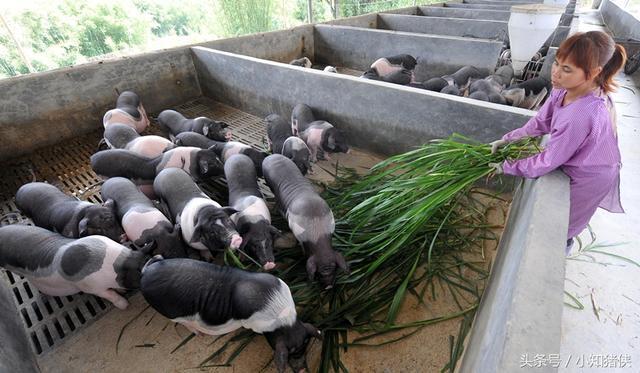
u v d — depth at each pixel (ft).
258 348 6.06
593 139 4.54
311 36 18.54
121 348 6.11
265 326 5.46
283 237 8.18
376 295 6.56
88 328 6.43
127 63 13.11
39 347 6.14
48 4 29.30
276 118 11.39
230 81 13.79
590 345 6.01
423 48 15.17
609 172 4.91
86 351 6.08
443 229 7.66
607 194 5.50
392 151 10.25
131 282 6.43
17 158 11.53
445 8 22.53
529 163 5.15
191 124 11.75
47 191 8.17
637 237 7.84
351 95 10.19
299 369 5.57
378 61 15.08
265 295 5.50
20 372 3.79
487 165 6.76
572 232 6.06
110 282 6.29
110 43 32.81
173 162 9.39
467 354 5.04
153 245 6.93
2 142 11.15
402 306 6.49
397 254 7.13
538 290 3.07
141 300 6.92
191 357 5.95
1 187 10.16
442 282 6.85
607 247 7.63
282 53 17.69
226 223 6.89
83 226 6.99
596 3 40.06
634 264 7.25
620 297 6.70
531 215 4.06
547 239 3.62
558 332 2.75
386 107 9.61
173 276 5.77
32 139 11.71
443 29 19.02
